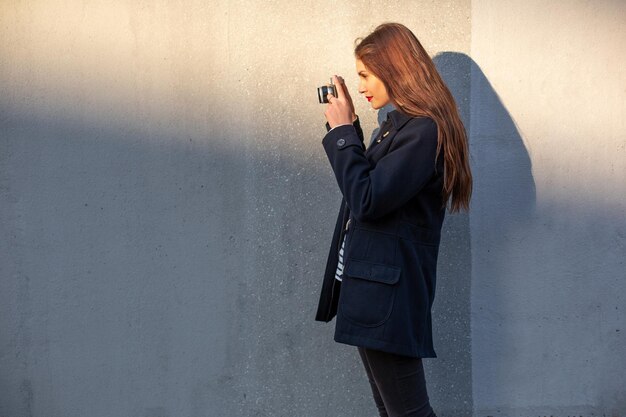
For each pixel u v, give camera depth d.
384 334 2.21
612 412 2.95
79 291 2.76
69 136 2.72
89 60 2.71
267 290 2.85
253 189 2.82
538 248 2.92
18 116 2.69
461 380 2.93
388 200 2.15
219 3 2.75
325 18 2.80
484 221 2.90
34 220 2.73
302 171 2.83
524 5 2.85
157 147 2.76
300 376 2.89
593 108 2.89
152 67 2.73
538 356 2.94
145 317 2.80
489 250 2.91
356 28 2.81
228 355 2.85
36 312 2.75
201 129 2.78
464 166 2.31
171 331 2.81
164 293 2.80
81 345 2.78
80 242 2.75
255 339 2.86
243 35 2.77
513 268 2.92
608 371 2.95
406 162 2.17
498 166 2.89
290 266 2.85
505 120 2.88
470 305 2.92
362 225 2.28
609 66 2.88
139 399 2.82
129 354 2.80
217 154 2.79
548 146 2.89
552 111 2.88
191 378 2.84
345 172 2.22
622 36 2.87
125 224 2.77
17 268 2.73
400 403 2.32
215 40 2.76
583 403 2.95
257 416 2.88
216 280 2.82
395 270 2.23
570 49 2.87
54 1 2.67
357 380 2.90
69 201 2.74
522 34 2.86
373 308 2.22
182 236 2.79
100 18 2.70
